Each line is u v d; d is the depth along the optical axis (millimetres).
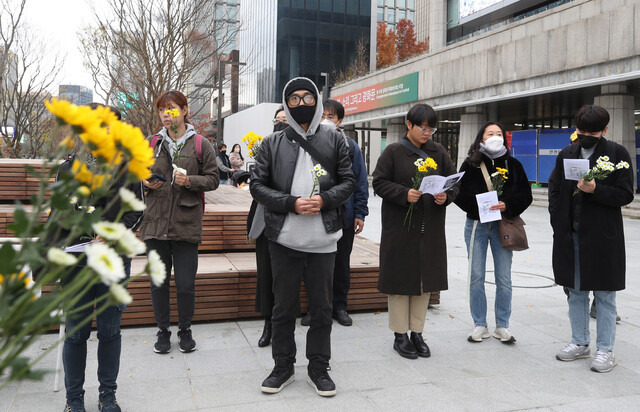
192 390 3041
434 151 3793
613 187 3365
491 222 3979
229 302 4395
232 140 39625
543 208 15844
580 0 14078
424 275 3562
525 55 15805
